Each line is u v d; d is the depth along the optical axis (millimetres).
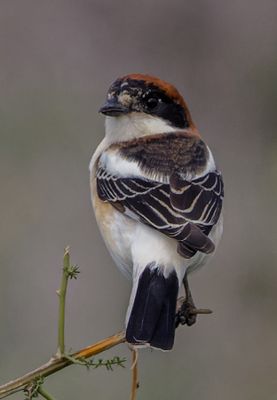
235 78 15375
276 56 15359
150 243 8398
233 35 15570
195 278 13297
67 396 11250
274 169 14055
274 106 15102
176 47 15703
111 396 11305
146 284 8195
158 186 8766
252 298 13172
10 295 12883
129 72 15680
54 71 15633
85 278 13320
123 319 13109
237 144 14898
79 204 13867
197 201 8648
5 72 15586
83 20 15922
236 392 11945
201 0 15688
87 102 15289
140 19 15828
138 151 9164
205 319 12852
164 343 7805
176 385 11617
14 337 12508
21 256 13297
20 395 10164
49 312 12875
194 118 15219
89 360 7078
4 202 13758
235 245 13570
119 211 8789
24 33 15891
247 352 12461
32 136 14531
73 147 14484
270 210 13789
